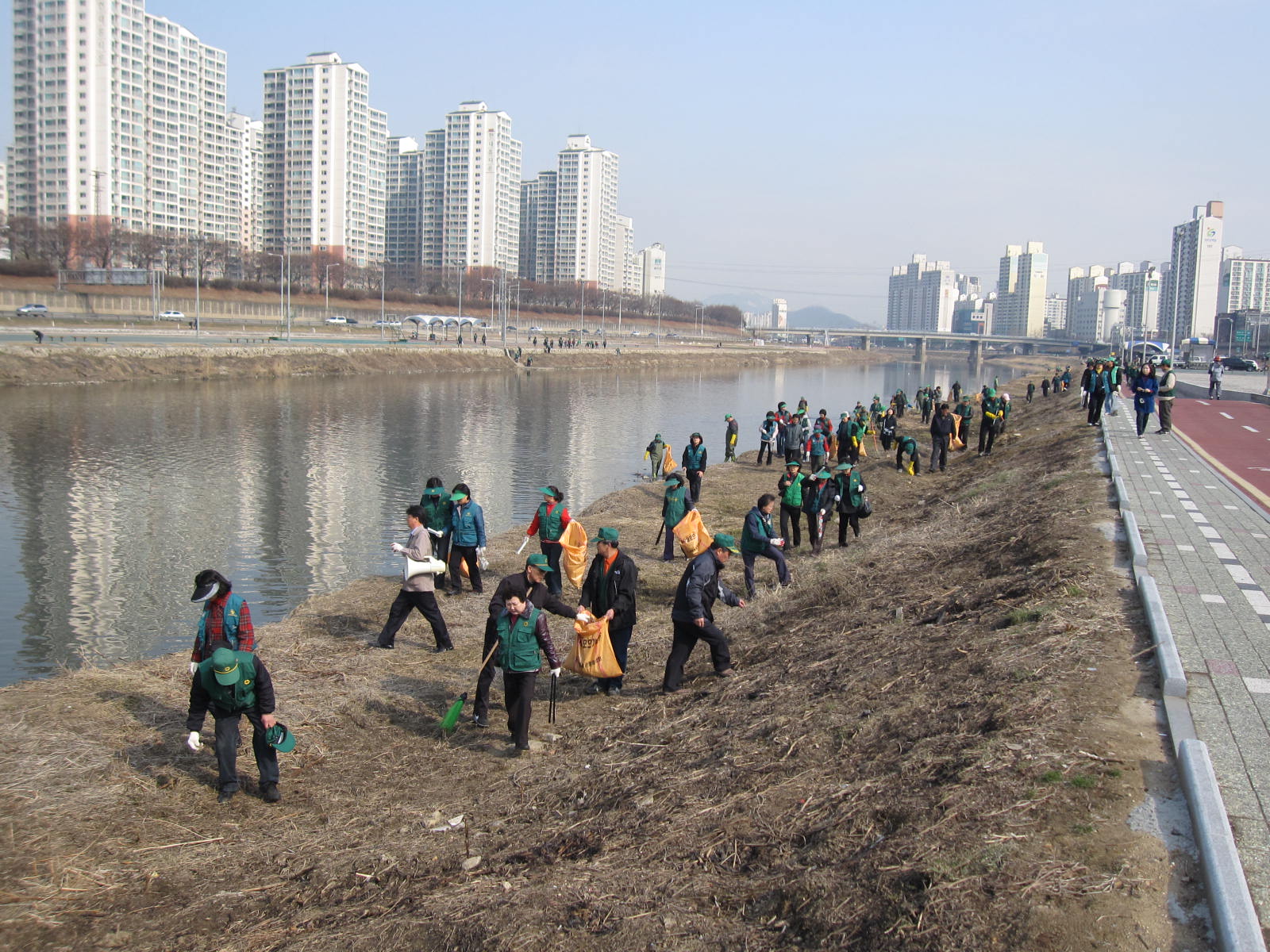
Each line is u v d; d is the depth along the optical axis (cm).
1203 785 571
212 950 639
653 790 796
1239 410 3725
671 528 1903
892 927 520
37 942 646
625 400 7100
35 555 2256
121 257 11969
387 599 1591
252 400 5753
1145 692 751
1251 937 451
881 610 1199
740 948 549
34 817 788
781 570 1526
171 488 3050
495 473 3534
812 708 878
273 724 857
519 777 902
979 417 4550
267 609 1870
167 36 15988
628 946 566
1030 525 1446
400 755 980
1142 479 1839
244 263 14488
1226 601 1002
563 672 1229
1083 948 475
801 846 641
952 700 802
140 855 759
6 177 15825
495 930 599
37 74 14812
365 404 5888
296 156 17662
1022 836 570
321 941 624
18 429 4119
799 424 3212
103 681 1094
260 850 775
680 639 1095
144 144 15700
